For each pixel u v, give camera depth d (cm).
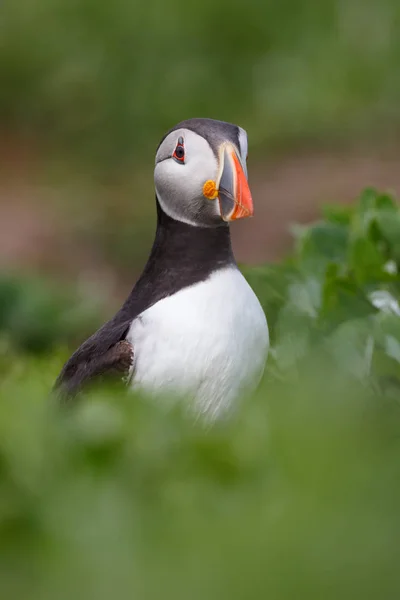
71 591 629
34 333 1853
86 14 3991
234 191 959
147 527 668
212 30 3891
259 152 3347
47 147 3672
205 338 938
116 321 1013
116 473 712
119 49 3894
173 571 632
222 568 629
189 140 983
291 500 682
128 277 2842
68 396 991
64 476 707
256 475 717
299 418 761
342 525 652
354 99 3569
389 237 1193
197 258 978
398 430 838
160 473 714
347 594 612
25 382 1238
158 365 945
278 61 3775
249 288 983
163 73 3812
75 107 3788
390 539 640
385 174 3081
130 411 767
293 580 620
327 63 3697
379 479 694
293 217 2850
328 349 1076
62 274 2772
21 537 671
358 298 1127
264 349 971
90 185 3369
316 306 1190
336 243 1244
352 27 3816
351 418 784
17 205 3155
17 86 3891
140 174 3488
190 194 977
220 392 947
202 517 677
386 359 1062
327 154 3272
